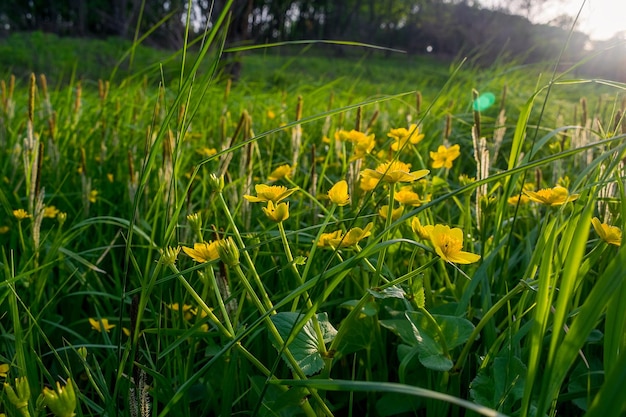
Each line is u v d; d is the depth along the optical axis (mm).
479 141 1725
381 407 1365
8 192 2518
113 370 1524
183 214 2000
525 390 849
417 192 1938
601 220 1523
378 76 18906
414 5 48125
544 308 853
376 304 1353
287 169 1647
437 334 1157
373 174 1189
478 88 5328
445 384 1177
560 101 5523
